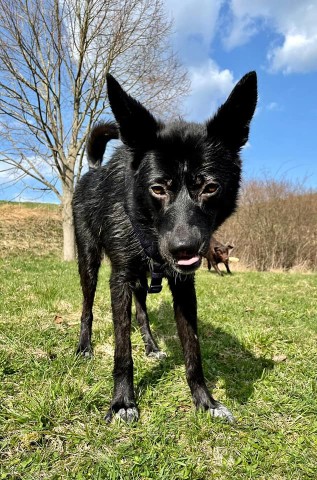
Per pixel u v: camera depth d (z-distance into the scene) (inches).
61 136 94.0
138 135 19.7
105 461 15.4
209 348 27.6
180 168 18.7
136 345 28.1
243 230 114.7
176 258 17.6
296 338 31.0
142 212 20.1
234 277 70.1
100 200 25.1
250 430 18.0
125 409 18.8
